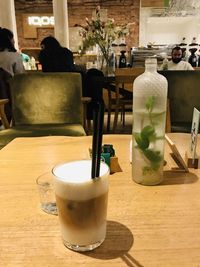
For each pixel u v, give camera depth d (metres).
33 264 0.46
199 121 0.89
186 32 7.07
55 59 3.08
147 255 0.48
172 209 0.62
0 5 4.80
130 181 0.77
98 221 0.49
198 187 0.73
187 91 2.12
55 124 2.08
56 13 5.18
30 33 7.39
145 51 4.83
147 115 0.70
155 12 6.87
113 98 3.83
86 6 7.16
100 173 0.50
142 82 0.70
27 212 0.62
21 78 2.08
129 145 1.09
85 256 0.48
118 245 0.50
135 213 0.61
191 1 5.89
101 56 3.83
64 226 0.49
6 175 0.83
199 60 4.71
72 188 0.46
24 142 1.16
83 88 3.08
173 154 0.95
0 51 3.04
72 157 0.97
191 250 0.49
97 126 0.48
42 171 0.85
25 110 2.09
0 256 0.48
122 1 7.13
